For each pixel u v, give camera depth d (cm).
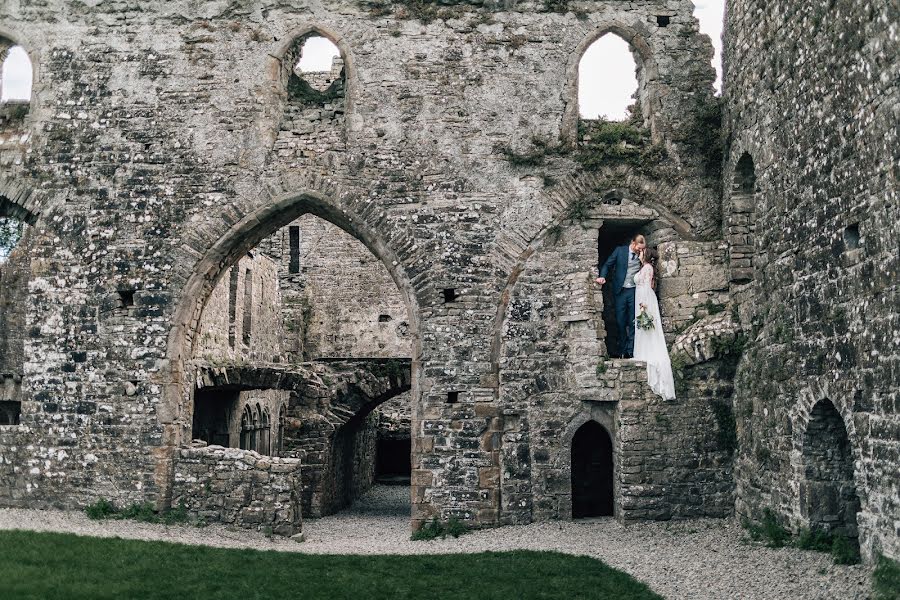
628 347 1525
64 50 1587
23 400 1533
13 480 1521
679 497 1416
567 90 1561
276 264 2784
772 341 1268
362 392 2017
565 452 1475
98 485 1503
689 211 1543
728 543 1252
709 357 1417
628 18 1581
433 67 1569
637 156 1548
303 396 1959
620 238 1661
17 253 2302
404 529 1677
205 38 1582
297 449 1942
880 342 968
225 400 2033
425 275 1527
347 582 1080
